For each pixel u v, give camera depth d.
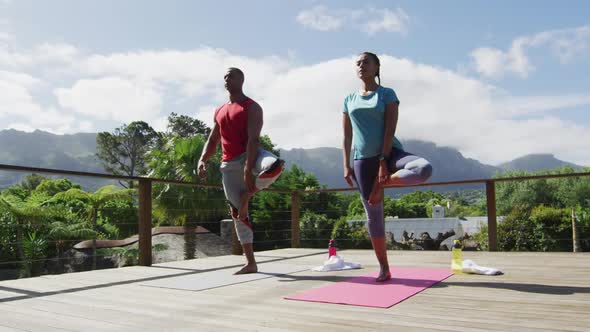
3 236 10.04
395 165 2.35
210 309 1.90
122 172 46.22
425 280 2.52
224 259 4.29
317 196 20.17
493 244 4.57
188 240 10.59
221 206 12.98
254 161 2.79
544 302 1.85
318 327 1.52
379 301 1.94
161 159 13.22
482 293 2.10
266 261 4.00
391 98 2.40
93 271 3.43
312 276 2.90
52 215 11.11
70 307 2.01
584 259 3.57
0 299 2.24
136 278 2.99
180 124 40.62
